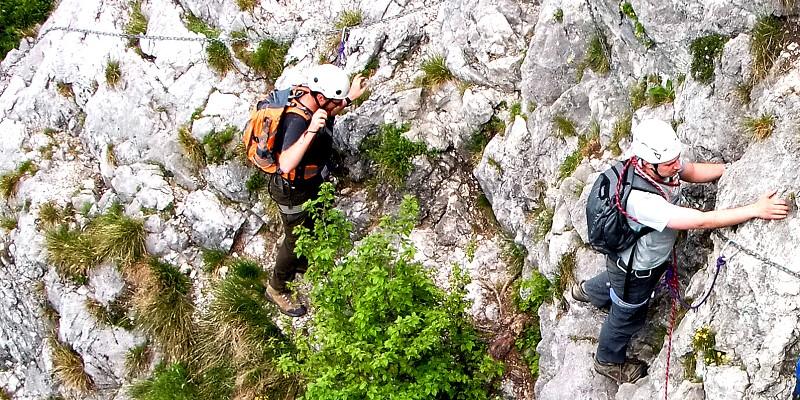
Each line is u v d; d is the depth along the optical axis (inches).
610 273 210.8
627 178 190.9
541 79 287.3
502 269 303.6
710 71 212.4
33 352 392.5
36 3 498.9
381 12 354.0
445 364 260.2
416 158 318.7
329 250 259.4
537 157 288.2
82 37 414.6
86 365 366.6
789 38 195.6
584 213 248.1
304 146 263.9
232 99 359.6
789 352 177.3
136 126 378.6
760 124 191.0
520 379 275.6
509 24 311.3
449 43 327.6
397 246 314.5
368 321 255.8
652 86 244.7
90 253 366.9
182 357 341.1
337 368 255.1
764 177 185.3
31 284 386.9
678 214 182.7
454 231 317.4
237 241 353.7
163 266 353.1
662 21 228.7
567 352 248.2
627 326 217.5
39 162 409.1
